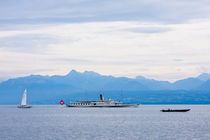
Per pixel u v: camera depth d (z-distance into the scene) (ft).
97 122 631.56
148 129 496.64
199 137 409.90
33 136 421.18
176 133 447.83
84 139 394.32
